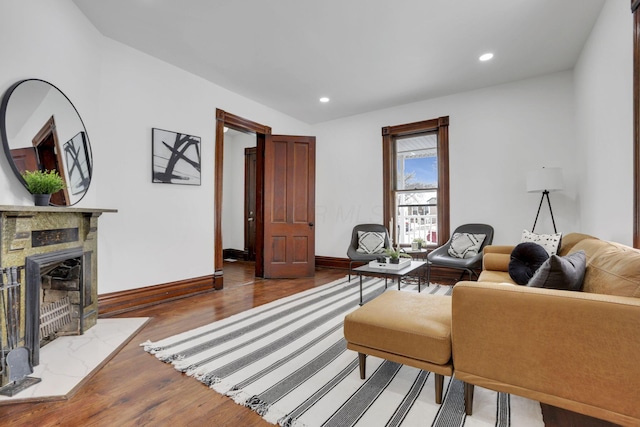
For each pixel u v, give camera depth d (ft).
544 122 12.04
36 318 5.86
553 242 8.84
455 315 4.44
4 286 5.14
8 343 5.23
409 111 15.11
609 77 7.77
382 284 13.21
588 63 9.48
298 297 11.29
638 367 3.40
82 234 7.68
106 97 9.41
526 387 4.00
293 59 10.83
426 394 5.08
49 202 6.88
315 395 5.05
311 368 5.96
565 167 11.64
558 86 11.78
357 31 9.19
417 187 15.51
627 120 6.81
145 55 10.41
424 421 4.39
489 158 13.10
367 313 5.50
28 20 6.57
